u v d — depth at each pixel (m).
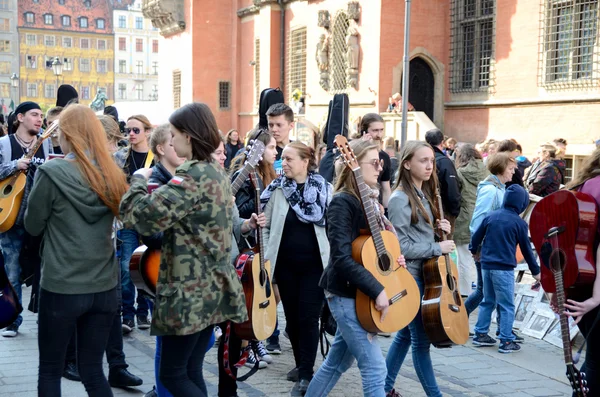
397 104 19.12
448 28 20.28
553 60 17.06
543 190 10.74
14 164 6.63
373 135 7.83
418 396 5.75
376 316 4.46
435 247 5.10
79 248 4.11
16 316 4.89
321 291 5.71
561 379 6.41
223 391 5.20
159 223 3.82
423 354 5.14
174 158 5.45
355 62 21.11
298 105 24.23
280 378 6.14
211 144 4.03
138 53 96.44
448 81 20.41
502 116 18.48
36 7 92.50
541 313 8.16
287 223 5.76
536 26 17.34
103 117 6.00
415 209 5.07
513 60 18.06
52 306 4.09
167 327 3.90
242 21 32.16
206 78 32.62
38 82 93.06
